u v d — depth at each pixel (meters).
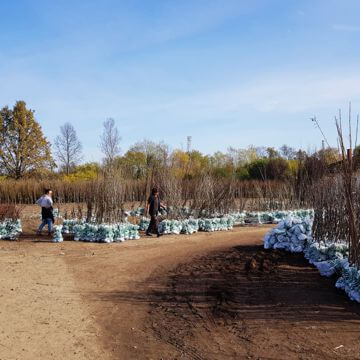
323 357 5.41
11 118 44.69
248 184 25.33
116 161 21.03
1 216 16.91
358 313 6.77
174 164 21.03
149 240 14.95
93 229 14.83
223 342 6.13
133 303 8.06
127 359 5.68
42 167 45.69
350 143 8.05
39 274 9.94
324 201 10.30
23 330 6.51
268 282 8.67
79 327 6.80
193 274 9.80
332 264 8.75
